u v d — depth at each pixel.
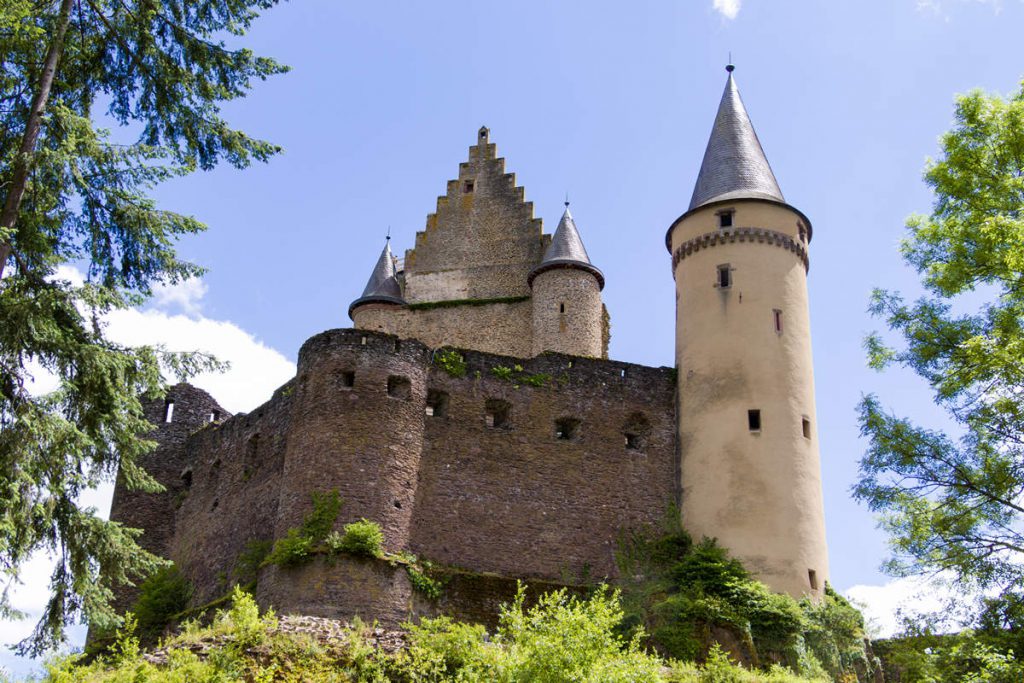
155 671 23.48
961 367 24.42
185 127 25.59
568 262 44.97
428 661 24.58
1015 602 22.83
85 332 22.42
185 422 46.28
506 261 48.72
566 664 22.83
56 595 21.44
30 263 22.89
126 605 41.44
